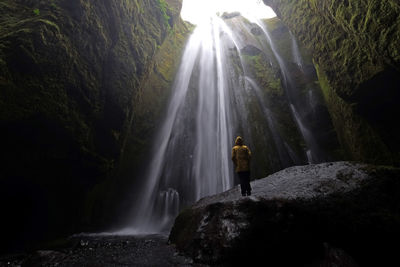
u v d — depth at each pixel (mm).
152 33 14539
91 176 10352
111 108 10664
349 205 5176
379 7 8516
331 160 16891
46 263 4926
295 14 15789
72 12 9125
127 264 4719
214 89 19359
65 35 8766
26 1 8891
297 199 4852
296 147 16469
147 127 14617
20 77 7676
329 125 17891
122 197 12602
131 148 13367
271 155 15102
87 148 9867
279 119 17484
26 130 8055
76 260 5086
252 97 17891
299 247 4422
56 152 8977
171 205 13922
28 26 7996
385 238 5082
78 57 9281
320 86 18562
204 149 16266
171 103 17016
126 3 11844
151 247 6258
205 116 17719
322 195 5211
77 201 10375
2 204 8656
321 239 4617
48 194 9492
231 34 25453
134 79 12016
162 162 14766
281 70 20984
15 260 5805
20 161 8281
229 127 17141
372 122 12289
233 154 6426
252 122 16500
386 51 8836
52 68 8383
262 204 4582
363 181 5957
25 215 9266
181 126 16531
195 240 4883
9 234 8773
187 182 14836
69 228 10156
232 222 4508
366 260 4945
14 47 7543
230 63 20703
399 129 11422
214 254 4332
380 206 5426
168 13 18656
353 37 11016
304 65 20625
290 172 8906
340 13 10570
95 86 10008
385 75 10117
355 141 13875
